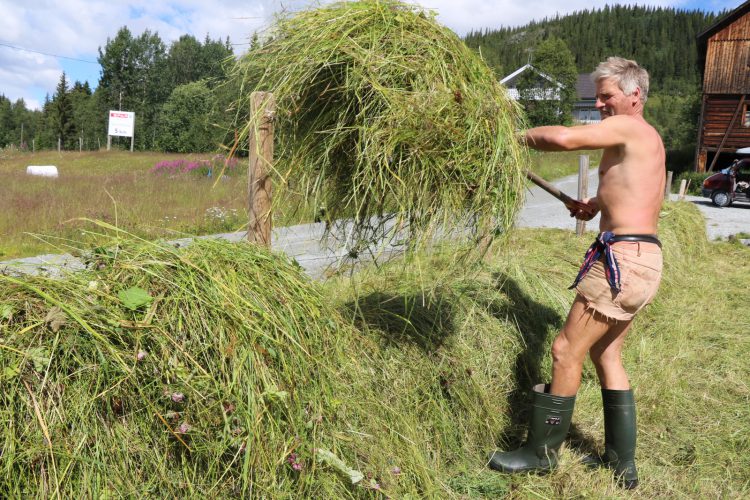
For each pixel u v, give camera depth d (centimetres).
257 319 175
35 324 140
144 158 3069
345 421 197
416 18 216
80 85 8562
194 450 151
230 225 898
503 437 268
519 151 222
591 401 308
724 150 2447
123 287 161
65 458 131
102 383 142
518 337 309
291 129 226
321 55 200
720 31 2391
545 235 566
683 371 346
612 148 232
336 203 230
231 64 220
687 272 582
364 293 303
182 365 152
